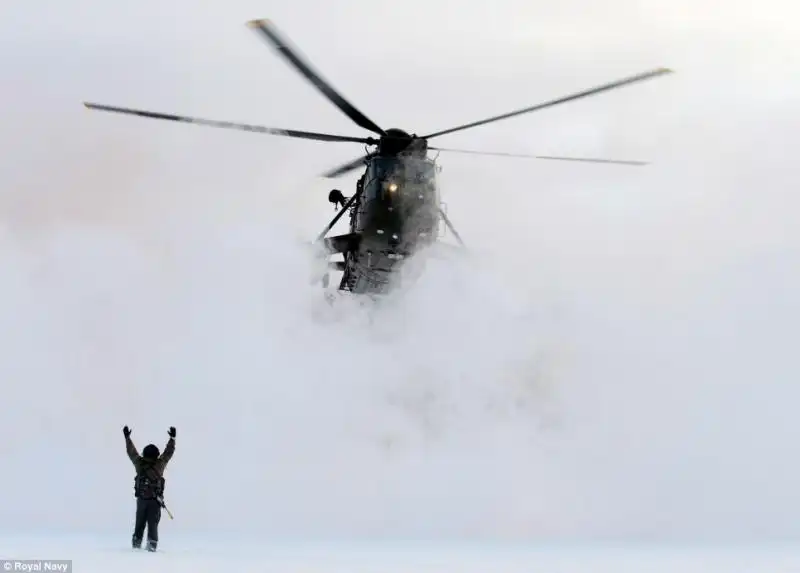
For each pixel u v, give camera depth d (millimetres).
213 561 40469
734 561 44094
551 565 41438
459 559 44031
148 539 46438
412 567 39719
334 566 39469
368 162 79625
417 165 78688
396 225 78750
